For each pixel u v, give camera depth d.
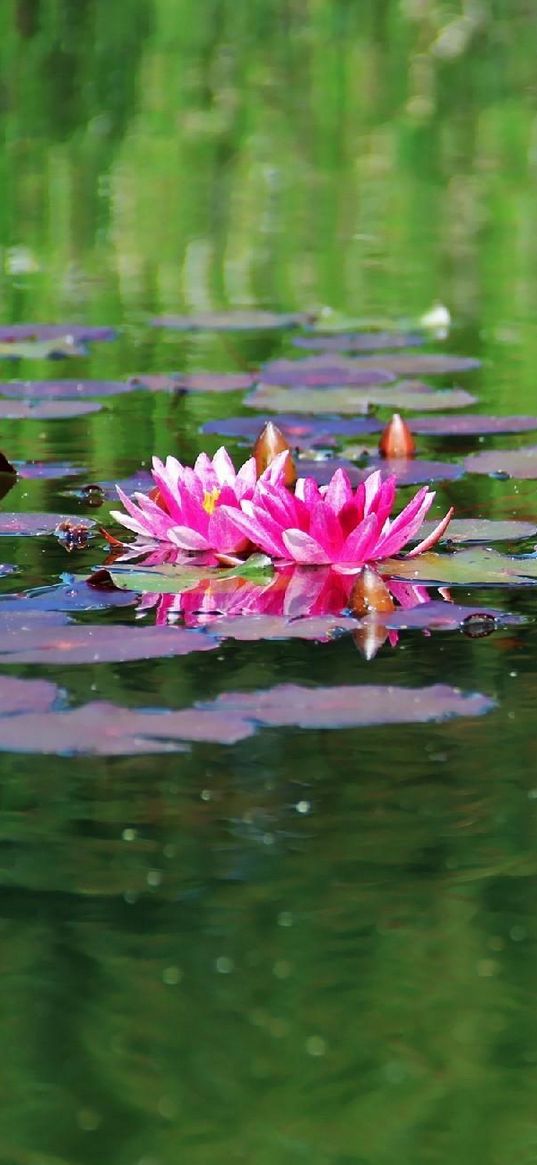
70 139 17.48
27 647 4.07
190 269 12.20
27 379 8.45
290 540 5.00
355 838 3.29
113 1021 2.71
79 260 12.51
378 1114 2.49
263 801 3.44
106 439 7.07
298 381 8.37
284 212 14.64
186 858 3.21
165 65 20.97
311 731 3.87
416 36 22.92
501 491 6.16
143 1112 2.49
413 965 2.86
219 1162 2.38
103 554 5.21
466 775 3.56
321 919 3.01
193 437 7.12
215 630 4.32
